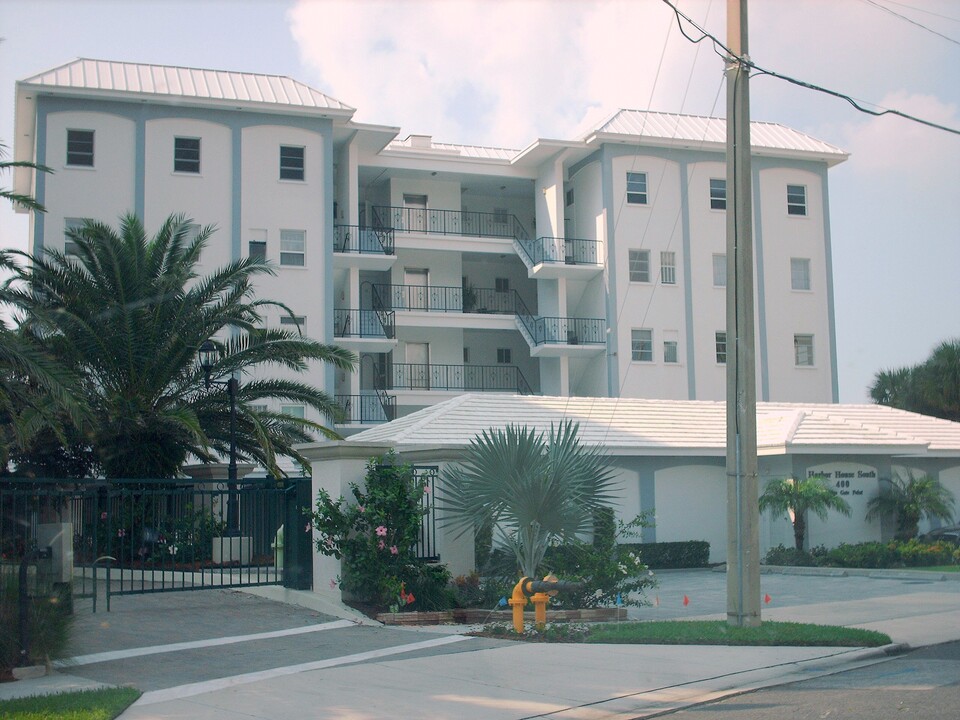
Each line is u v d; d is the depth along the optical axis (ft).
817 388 153.89
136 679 35.81
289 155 132.67
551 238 148.66
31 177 136.67
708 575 87.61
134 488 74.74
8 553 45.60
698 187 151.94
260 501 70.90
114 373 75.25
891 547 87.20
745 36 48.34
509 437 48.75
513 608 45.42
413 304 152.15
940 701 30.63
